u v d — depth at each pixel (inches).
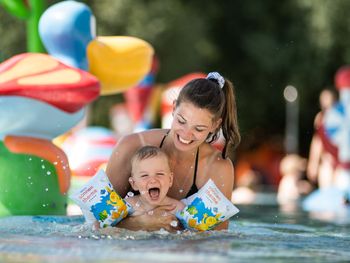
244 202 356.8
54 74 206.2
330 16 706.2
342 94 388.5
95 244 142.6
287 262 125.4
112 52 231.9
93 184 177.3
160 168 178.1
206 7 738.8
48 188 213.5
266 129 807.1
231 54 761.0
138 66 237.9
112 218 174.9
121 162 189.2
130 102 462.0
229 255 130.1
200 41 704.4
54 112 206.7
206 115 173.6
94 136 364.5
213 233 169.0
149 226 175.9
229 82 188.5
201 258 125.1
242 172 706.8
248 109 772.0
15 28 594.9
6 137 210.8
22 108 201.8
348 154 382.0
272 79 758.5
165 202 179.5
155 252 131.1
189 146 177.3
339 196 337.4
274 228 204.4
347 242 164.9
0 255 125.7
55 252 129.9
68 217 203.6
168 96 426.3
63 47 229.5
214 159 191.2
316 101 769.6
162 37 663.1
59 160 217.6
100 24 639.1
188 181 189.5
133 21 647.1
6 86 197.6
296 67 735.1
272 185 671.8
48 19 229.3
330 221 241.9
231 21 756.6
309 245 154.3
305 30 724.0
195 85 175.9
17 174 209.5
